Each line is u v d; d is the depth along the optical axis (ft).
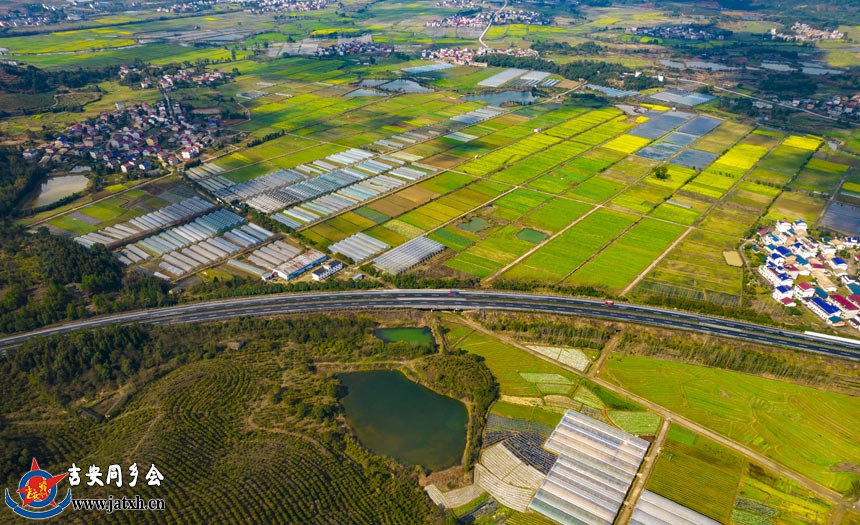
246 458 506.89
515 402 573.33
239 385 596.70
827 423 540.11
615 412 556.51
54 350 622.13
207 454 511.81
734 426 538.06
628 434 525.34
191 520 448.24
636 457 502.79
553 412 560.20
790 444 518.37
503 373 611.06
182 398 577.84
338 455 516.32
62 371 602.03
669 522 446.60
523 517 457.68
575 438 524.11
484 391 575.79
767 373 599.16
